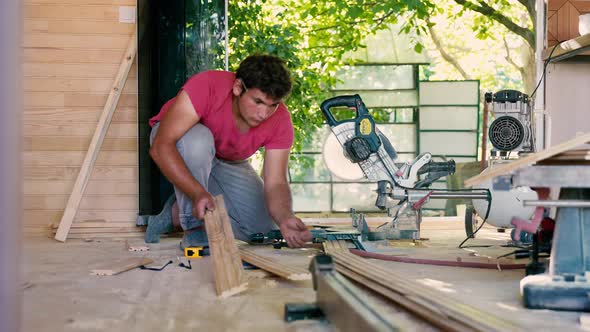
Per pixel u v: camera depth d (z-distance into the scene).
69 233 3.76
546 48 4.09
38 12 3.86
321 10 9.80
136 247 3.02
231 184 3.15
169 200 3.38
